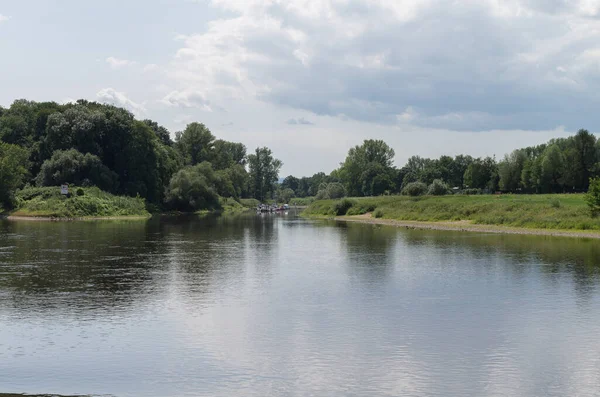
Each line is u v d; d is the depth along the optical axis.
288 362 19.75
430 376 18.45
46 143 139.12
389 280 36.00
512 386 17.66
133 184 142.62
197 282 34.97
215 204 184.12
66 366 19.38
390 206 124.56
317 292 31.89
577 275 37.66
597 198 76.88
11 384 17.81
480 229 82.38
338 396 16.84
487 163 189.38
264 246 58.22
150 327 24.11
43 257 46.34
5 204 114.75
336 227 94.25
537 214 83.69
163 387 17.56
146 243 59.88
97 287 33.00
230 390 17.31
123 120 146.12
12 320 25.14
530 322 25.09
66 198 118.19
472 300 29.67
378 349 21.20
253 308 27.72
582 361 19.94
